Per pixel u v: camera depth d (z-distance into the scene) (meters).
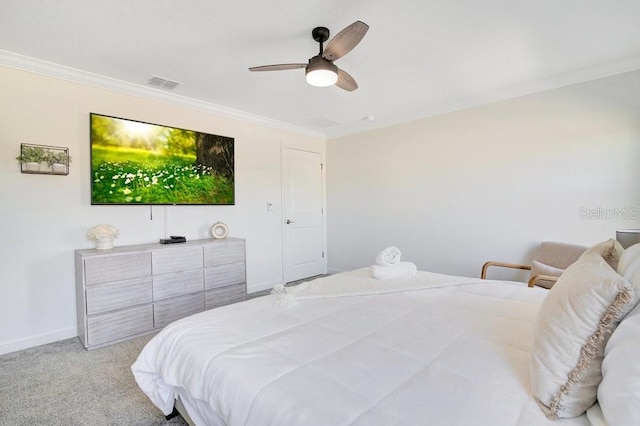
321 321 1.50
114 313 2.61
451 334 1.32
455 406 0.85
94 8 1.89
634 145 2.66
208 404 1.11
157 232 3.29
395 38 2.27
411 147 4.11
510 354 1.14
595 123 2.83
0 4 1.84
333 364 1.08
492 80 3.05
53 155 2.63
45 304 2.62
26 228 2.54
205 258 3.21
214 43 2.32
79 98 2.79
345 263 4.95
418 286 2.02
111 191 2.91
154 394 1.53
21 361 2.31
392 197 4.33
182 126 3.47
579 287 0.92
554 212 3.06
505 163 3.34
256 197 4.21
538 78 3.02
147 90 3.15
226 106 3.75
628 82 2.67
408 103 3.69
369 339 1.28
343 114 4.11
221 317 1.57
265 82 3.03
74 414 1.72
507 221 3.34
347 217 4.90
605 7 1.93
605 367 0.79
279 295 1.90
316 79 2.06
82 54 2.47
